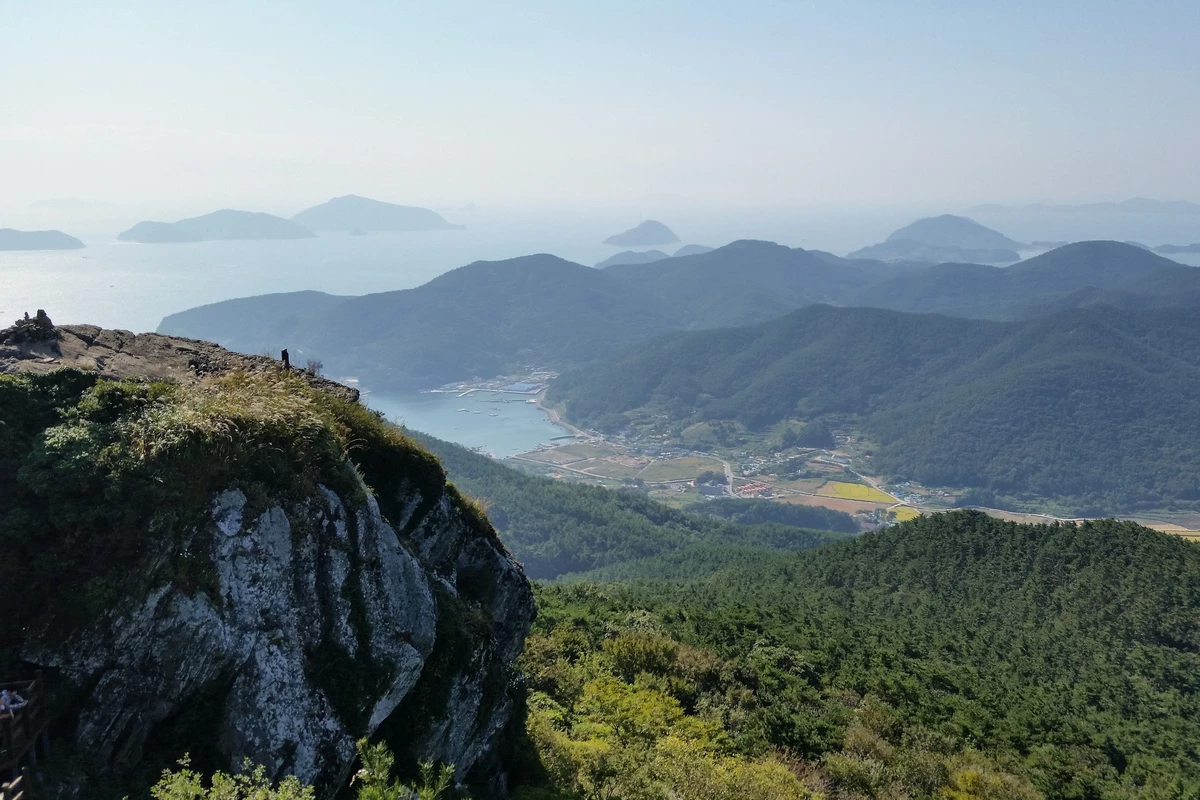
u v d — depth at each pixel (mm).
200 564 9625
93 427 10180
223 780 8164
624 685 31641
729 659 42906
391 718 12242
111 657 8906
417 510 15508
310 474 11484
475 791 14625
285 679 9891
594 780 17828
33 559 9055
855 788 27516
